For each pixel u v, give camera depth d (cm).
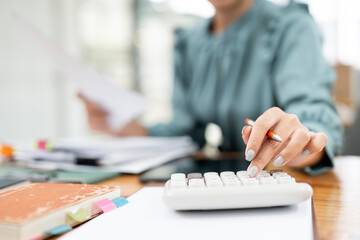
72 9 324
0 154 74
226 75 114
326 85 87
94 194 39
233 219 35
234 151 112
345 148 115
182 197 36
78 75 88
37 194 39
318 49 94
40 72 304
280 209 38
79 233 32
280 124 44
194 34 131
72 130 322
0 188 48
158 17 386
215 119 118
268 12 111
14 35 284
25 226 29
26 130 296
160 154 83
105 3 351
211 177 41
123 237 31
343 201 43
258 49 108
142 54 381
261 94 106
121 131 107
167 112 387
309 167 61
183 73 134
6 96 282
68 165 69
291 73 90
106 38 354
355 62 432
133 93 92
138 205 41
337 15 438
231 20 119
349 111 242
